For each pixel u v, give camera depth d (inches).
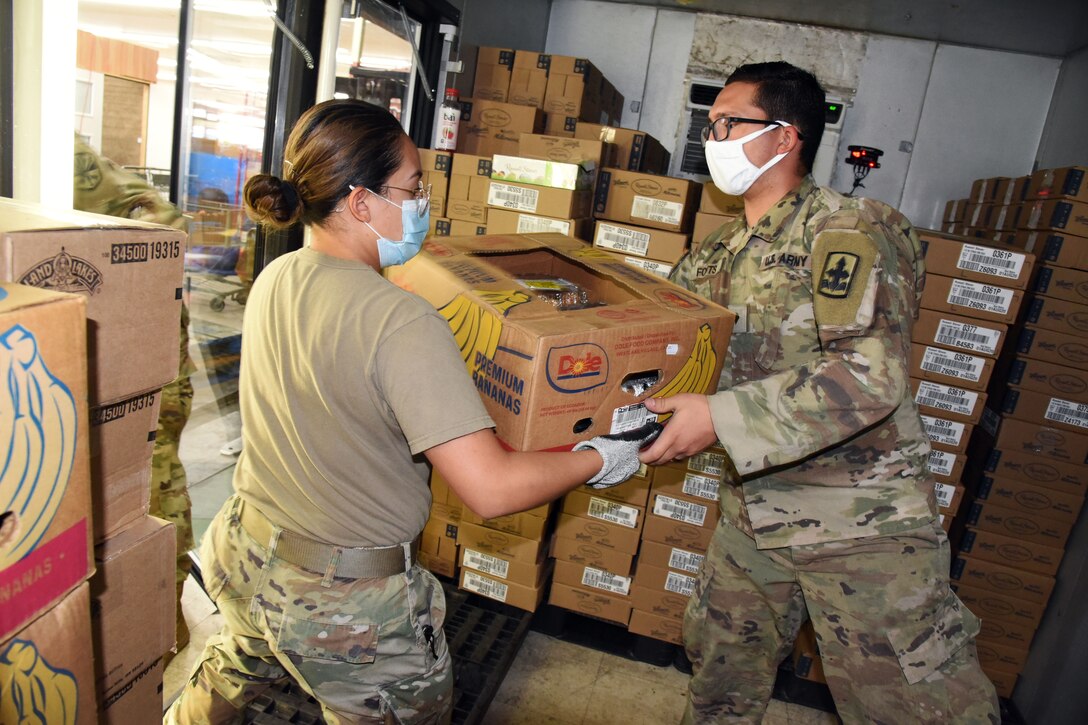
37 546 22.2
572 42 166.9
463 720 68.1
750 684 64.6
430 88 119.7
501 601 86.0
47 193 60.2
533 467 36.3
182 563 71.7
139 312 30.8
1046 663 86.3
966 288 81.7
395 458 38.5
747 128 54.5
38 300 21.2
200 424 124.6
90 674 25.7
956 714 51.4
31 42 57.2
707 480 80.8
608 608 86.8
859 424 45.9
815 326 53.9
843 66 156.6
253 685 47.2
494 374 38.7
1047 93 150.2
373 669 40.3
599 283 55.3
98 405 29.4
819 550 54.7
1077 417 85.6
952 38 148.9
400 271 49.1
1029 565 89.3
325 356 36.2
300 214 39.2
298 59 87.7
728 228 62.8
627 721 76.5
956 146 155.1
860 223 49.9
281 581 39.3
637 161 113.2
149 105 113.0
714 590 63.5
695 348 44.6
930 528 53.3
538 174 88.4
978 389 83.4
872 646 53.2
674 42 162.1
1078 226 83.4
